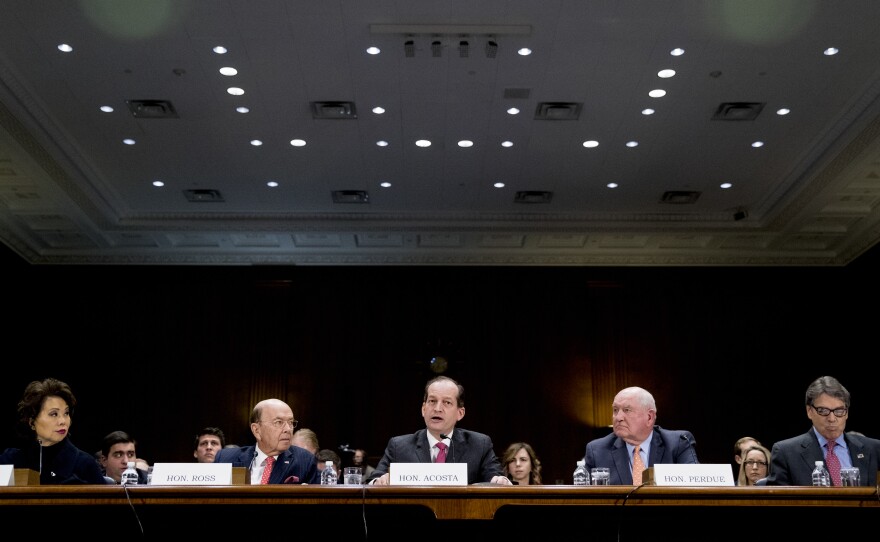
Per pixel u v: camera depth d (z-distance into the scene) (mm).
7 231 14008
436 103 10758
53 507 3531
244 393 14766
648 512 3617
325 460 8000
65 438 4480
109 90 10438
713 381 14867
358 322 15141
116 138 11648
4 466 3596
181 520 3609
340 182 13094
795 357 14969
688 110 10867
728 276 15320
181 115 11039
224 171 12703
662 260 15289
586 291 15289
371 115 11078
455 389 4910
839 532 3633
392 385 14859
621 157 12211
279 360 14891
